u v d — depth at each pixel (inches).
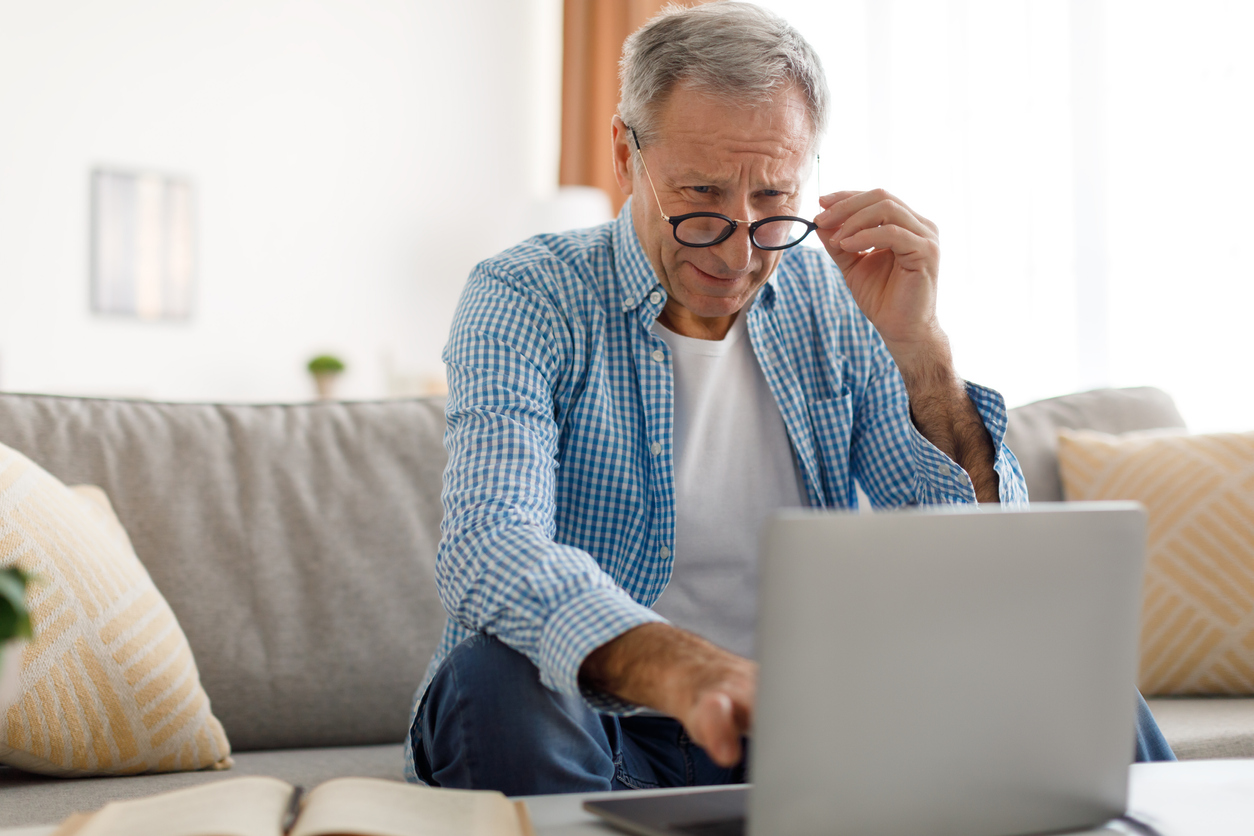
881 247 47.3
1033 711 24.5
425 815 23.8
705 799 27.1
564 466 47.3
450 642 44.1
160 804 23.9
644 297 48.3
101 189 148.2
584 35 168.7
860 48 135.0
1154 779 30.7
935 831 23.3
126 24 150.3
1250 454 63.6
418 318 172.7
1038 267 116.0
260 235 160.1
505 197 179.3
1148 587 61.2
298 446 59.9
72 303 146.9
